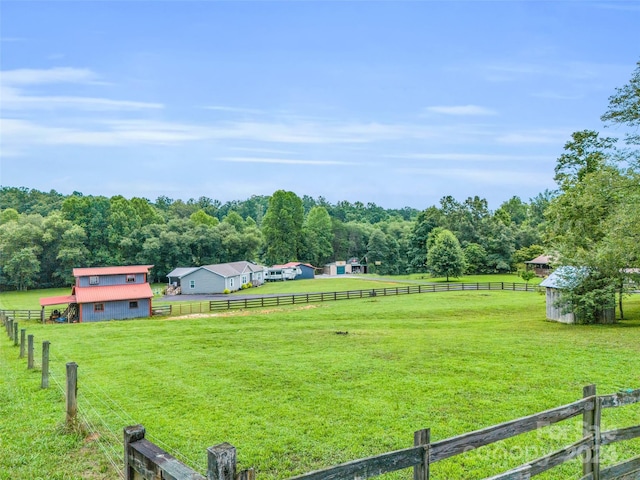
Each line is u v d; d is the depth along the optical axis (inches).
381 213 5807.1
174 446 298.2
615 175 816.3
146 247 2765.7
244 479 110.7
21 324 1269.7
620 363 508.1
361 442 300.0
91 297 1387.8
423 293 1737.2
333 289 2185.0
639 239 758.5
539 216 3440.0
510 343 654.5
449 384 434.0
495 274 2834.6
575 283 906.1
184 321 1101.1
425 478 150.3
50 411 366.6
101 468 258.8
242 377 483.5
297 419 346.6
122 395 419.5
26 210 3767.2
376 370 498.6
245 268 2591.0
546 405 366.0
